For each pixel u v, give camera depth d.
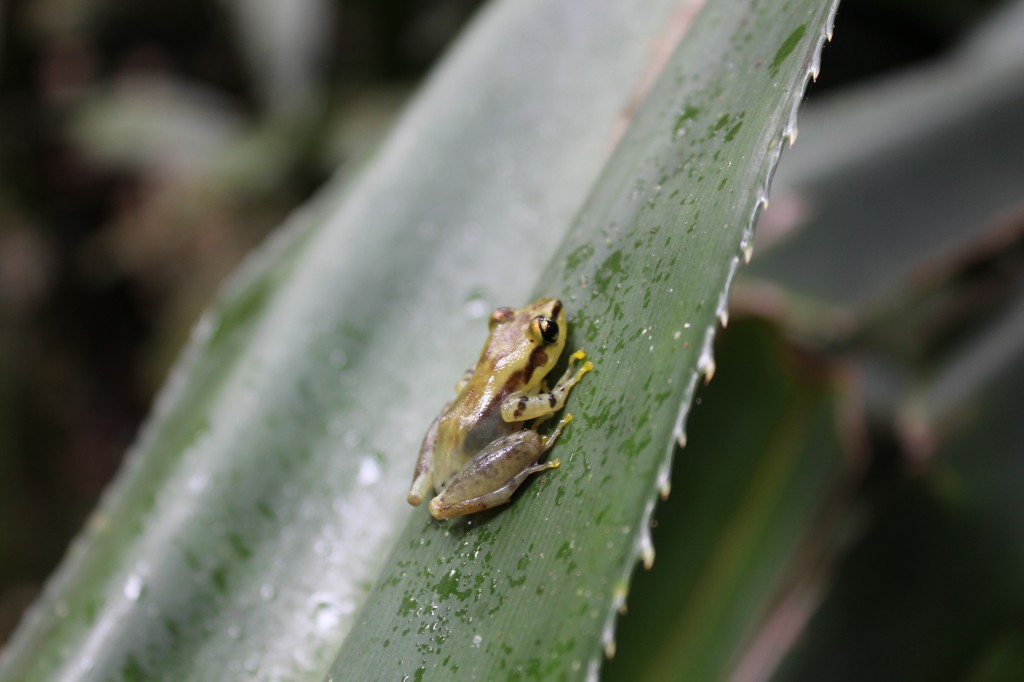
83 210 0.69
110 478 0.66
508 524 0.26
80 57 0.75
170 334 0.61
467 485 0.26
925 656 0.30
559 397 0.26
